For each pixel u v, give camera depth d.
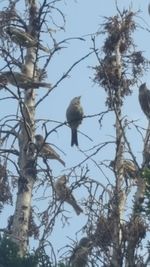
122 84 21.03
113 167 19.25
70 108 23.84
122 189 18.91
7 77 19.61
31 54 20.44
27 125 19.08
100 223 18.20
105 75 21.06
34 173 19.02
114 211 18.39
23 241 18.25
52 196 18.38
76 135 22.86
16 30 20.16
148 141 19.73
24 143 19.28
